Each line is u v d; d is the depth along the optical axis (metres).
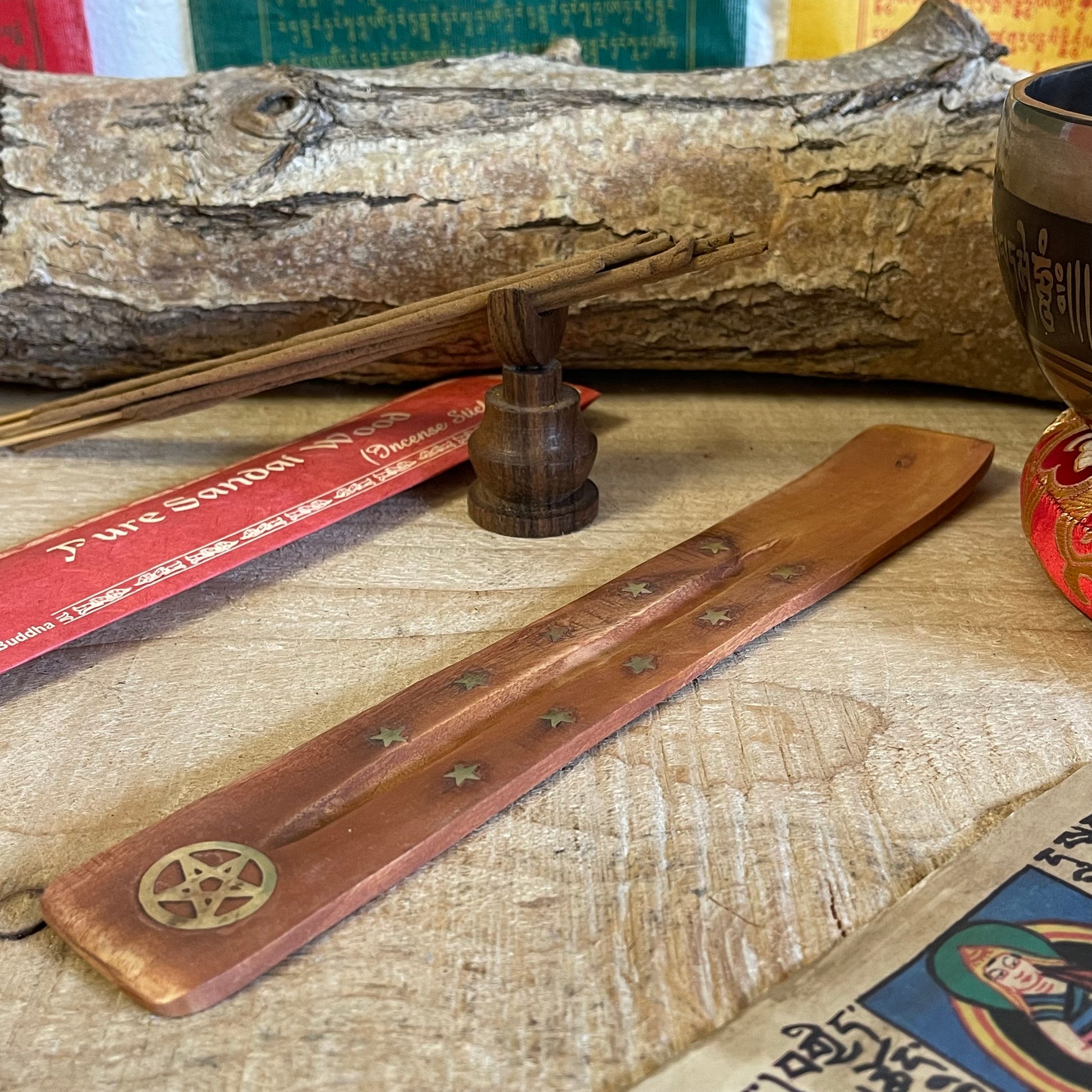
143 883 0.23
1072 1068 0.21
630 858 0.25
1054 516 0.32
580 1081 0.21
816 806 0.27
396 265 0.42
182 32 0.50
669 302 0.43
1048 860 0.25
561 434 0.36
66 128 0.42
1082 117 0.26
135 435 0.44
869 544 0.35
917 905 0.24
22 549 0.34
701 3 0.50
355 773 0.26
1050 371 0.30
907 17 0.50
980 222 0.41
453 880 0.25
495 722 0.28
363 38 0.51
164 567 0.33
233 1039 0.22
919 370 0.45
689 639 0.31
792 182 0.42
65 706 0.30
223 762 0.28
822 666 0.31
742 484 0.40
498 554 0.36
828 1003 0.22
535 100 0.42
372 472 0.38
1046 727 0.29
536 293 0.34
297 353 0.37
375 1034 0.22
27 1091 0.21
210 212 0.42
